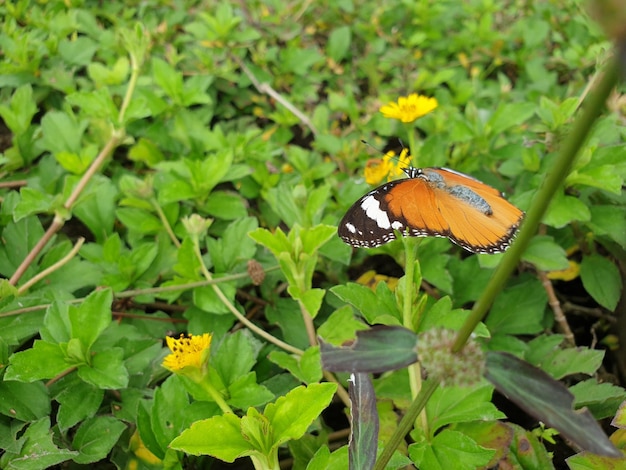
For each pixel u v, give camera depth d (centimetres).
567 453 20
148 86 30
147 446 16
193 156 27
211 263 22
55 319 17
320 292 18
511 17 39
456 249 25
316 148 29
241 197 26
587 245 23
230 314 21
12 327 18
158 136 27
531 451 17
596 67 22
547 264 20
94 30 33
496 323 22
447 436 16
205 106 31
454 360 9
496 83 35
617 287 22
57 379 18
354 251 24
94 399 17
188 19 36
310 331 20
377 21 37
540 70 34
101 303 17
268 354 20
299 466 17
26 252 22
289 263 18
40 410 17
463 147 25
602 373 23
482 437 17
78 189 22
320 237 18
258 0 37
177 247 23
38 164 26
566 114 22
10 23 30
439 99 32
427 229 16
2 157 23
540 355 21
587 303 25
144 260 22
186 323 22
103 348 18
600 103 6
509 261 8
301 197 21
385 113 22
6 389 17
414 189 16
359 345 10
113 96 28
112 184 24
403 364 10
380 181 21
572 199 20
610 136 22
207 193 24
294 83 33
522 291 22
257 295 24
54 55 30
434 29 37
